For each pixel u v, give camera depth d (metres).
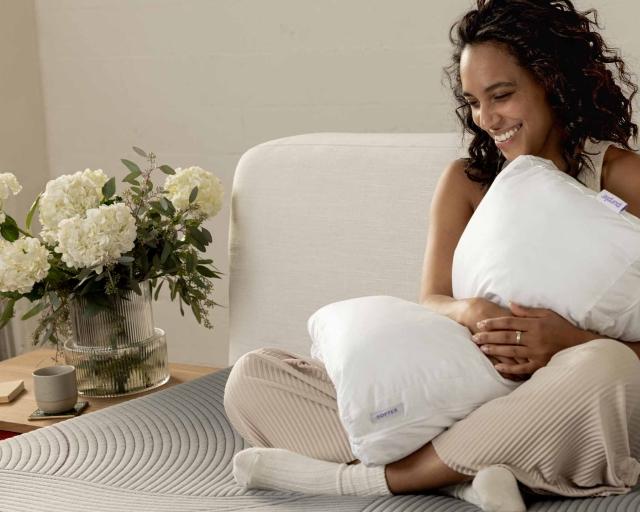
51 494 1.61
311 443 1.70
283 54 2.99
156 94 3.22
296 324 2.24
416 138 2.17
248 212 2.32
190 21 3.12
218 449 1.77
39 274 2.06
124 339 2.17
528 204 1.67
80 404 2.15
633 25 2.50
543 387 1.45
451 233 1.94
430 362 1.53
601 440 1.42
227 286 3.18
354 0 2.86
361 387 1.53
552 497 1.47
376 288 2.14
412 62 2.80
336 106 2.94
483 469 1.43
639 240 1.57
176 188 2.28
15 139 3.32
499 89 1.78
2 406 2.18
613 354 1.46
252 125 3.08
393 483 1.52
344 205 2.20
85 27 3.29
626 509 1.38
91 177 2.22
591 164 1.83
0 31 3.26
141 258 2.15
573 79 1.79
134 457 1.75
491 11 1.82
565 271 1.59
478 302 1.65
